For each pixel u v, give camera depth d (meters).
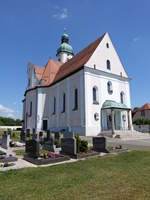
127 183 5.59
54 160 9.20
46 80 38.78
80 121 27.14
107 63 31.36
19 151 13.01
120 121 30.45
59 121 32.84
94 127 26.62
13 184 5.71
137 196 4.60
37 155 9.45
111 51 32.47
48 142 14.35
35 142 9.66
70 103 30.31
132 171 7.00
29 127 38.19
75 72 29.72
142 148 13.90
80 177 6.34
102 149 12.20
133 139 21.77
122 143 17.36
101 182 5.75
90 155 10.73
